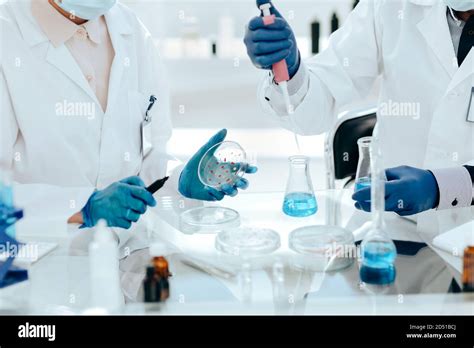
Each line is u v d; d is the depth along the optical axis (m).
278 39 1.50
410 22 1.78
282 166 3.88
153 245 1.08
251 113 4.71
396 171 1.46
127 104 1.83
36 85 1.67
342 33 1.90
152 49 2.00
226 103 4.89
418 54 1.77
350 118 2.13
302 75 1.67
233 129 4.47
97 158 1.77
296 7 4.91
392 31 1.81
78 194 1.40
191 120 4.54
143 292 1.07
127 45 1.87
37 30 1.67
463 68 1.64
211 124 4.50
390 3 1.81
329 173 2.14
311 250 1.21
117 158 1.79
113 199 1.35
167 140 2.11
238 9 4.82
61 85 1.69
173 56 4.75
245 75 4.81
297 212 1.47
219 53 4.77
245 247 1.22
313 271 1.14
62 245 1.32
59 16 1.67
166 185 1.76
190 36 4.74
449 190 1.41
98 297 0.99
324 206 1.54
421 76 1.76
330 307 1.01
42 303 1.04
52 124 1.68
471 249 1.08
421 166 1.84
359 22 1.86
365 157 1.52
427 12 1.74
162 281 1.06
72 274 1.16
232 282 1.10
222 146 1.60
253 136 4.41
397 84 1.81
